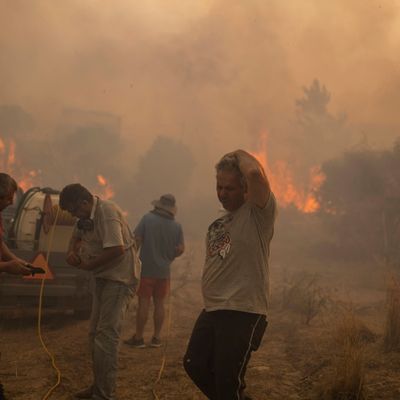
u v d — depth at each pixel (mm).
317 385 4457
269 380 4742
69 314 6867
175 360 5430
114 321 4152
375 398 4176
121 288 4234
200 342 3295
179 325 7281
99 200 4340
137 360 5473
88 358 5414
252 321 3098
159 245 6117
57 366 5105
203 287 3291
